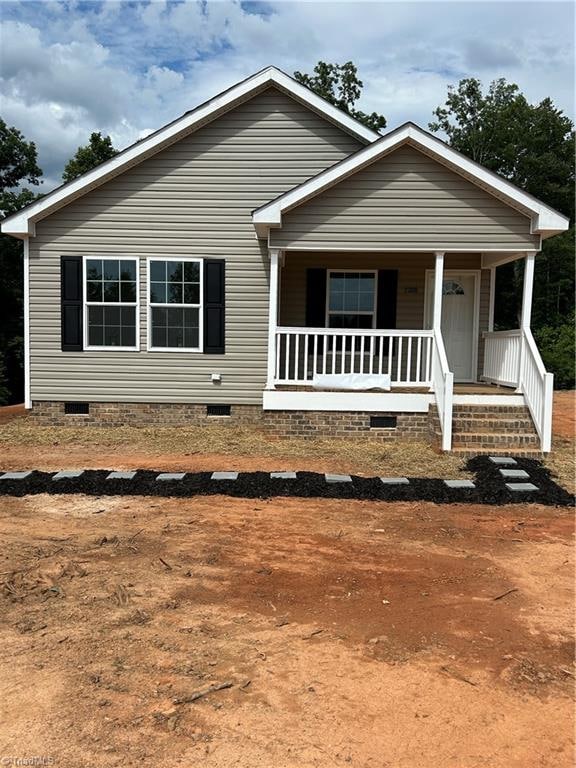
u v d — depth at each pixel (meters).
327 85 31.59
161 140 11.28
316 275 12.77
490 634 3.95
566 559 5.33
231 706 3.10
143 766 2.67
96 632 3.86
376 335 10.68
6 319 26.91
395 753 2.79
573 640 3.89
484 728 2.99
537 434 9.64
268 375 10.77
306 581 4.74
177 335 11.76
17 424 11.91
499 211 10.34
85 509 6.60
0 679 3.32
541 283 32.06
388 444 10.21
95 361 11.75
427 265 12.74
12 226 11.25
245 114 11.55
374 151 10.06
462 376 12.98
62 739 2.83
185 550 5.37
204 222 11.61
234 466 8.62
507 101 36.88
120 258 11.61
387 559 5.25
